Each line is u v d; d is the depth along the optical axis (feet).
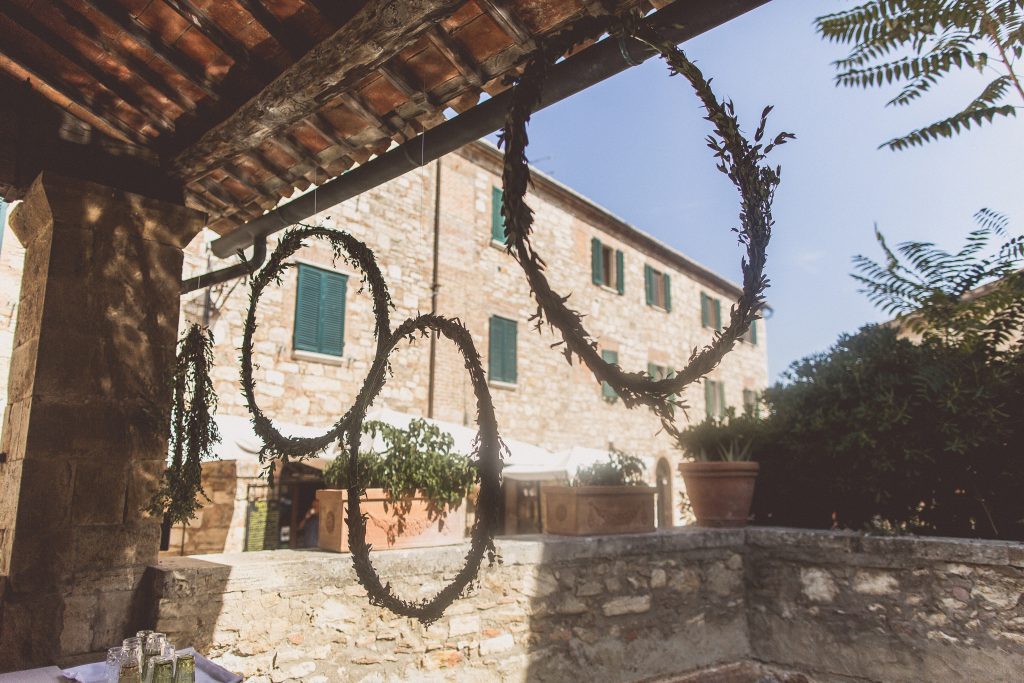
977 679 12.03
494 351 39.96
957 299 14.49
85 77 10.30
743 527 16.30
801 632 14.60
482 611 12.44
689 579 15.07
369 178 11.00
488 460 7.50
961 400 13.29
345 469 12.46
